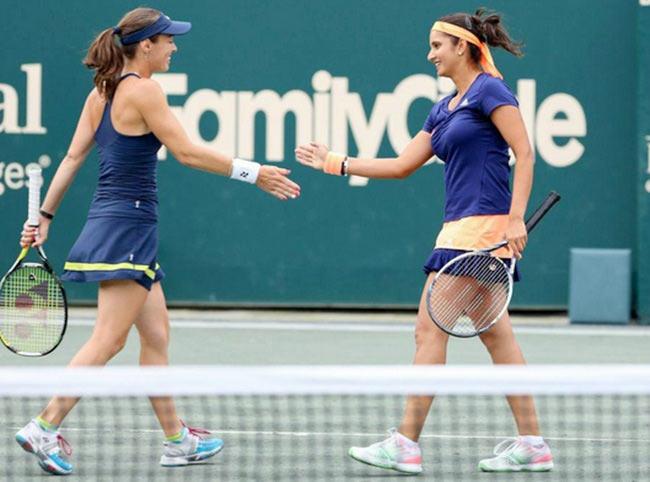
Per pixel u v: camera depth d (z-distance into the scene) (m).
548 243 43.69
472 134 22.44
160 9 44.06
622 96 43.12
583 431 26.28
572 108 43.25
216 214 44.47
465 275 22.47
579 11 42.97
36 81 44.59
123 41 22.36
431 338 22.89
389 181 43.97
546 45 43.09
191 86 44.09
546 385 17.31
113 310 22.25
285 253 44.47
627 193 43.34
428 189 43.91
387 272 44.25
